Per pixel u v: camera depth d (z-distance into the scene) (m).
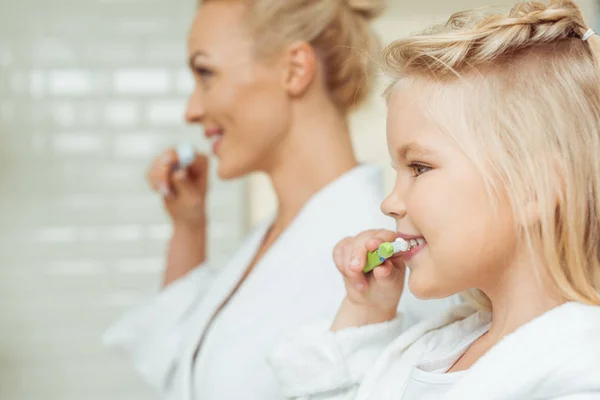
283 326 1.20
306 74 1.30
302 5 1.30
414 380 0.84
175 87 2.59
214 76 1.33
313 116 1.32
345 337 0.99
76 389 2.56
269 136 1.32
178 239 1.64
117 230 2.58
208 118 1.36
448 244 0.77
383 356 0.93
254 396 1.19
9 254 2.55
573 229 0.75
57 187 2.56
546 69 0.77
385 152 2.39
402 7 2.59
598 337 0.72
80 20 2.56
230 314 1.27
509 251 0.77
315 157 1.32
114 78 2.58
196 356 1.32
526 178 0.75
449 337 0.92
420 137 0.79
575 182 0.75
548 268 0.76
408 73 0.82
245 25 1.30
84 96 2.57
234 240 2.59
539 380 0.72
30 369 2.56
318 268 1.21
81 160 2.57
